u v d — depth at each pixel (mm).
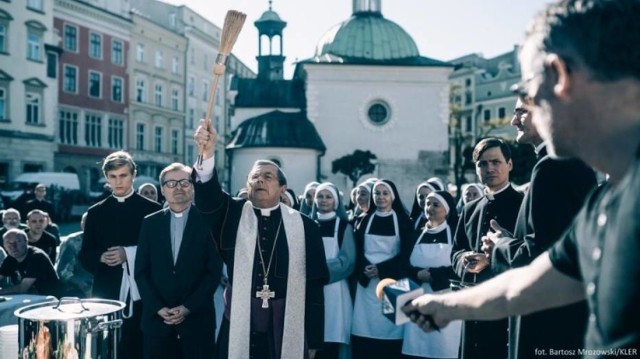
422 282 6188
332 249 6562
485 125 48156
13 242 6348
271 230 4457
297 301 4344
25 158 35594
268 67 35969
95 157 42469
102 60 43312
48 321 3412
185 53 53781
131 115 46438
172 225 4969
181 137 53312
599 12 1299
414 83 32188
